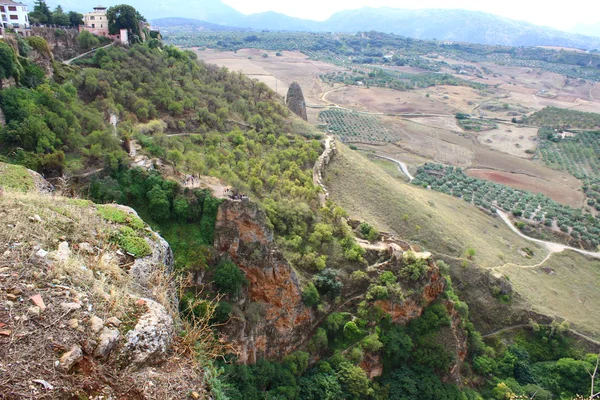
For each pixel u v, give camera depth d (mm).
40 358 11008
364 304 61969
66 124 58875
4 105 54688
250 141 89438
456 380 62750
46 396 10297
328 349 59969
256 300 55406
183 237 52688
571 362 72625
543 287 92250
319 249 66562
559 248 114625
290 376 52969
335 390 53781
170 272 20484
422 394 59031
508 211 131750
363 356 58594
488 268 86062
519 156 190625
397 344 60844
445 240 89750
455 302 70625
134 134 67250
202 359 15078
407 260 65750
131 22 103250
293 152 94750
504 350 75562
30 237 15250
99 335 12367
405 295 63281
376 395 56844
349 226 75562
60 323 12117
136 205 53969
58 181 49656
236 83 118438
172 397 12242
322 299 61344
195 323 17234
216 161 70875
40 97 60438
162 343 13594
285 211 67750
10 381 10188
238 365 47719
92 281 14273
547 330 78875
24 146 52625
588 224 127188
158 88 89312
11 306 12023
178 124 85062
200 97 97938
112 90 80312
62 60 87500
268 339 54562
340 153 109688
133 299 14469
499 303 80812
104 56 89688
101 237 17594
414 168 161125
